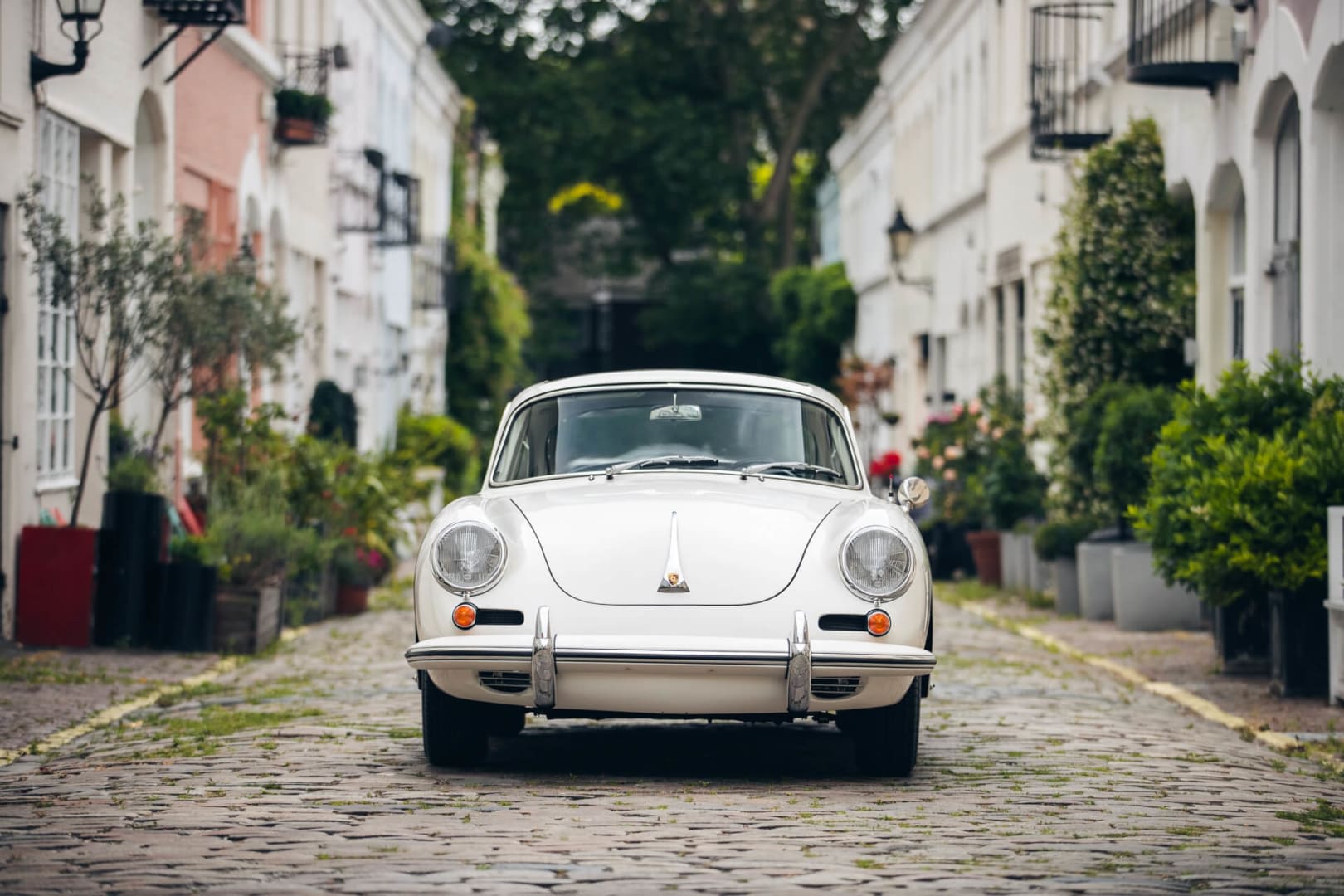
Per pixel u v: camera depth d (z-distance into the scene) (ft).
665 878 19.76
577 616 25.96
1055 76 81.97
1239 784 27.68
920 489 30.66
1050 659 48.14
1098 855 21.40
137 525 45.16
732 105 187.21
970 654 48.88
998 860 21.01
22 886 19.27
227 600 46.19
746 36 185.37
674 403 31.07
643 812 24.06
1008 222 93.25
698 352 200.75
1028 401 86.22
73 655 43.06
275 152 77.82
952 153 116.16
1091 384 64.54
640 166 186.80
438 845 21.50
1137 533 43.01
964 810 24.75
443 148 145.69
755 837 22.27
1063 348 65.41
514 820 23.39
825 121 195.72
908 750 27.73
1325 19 47.19
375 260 110.32
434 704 27.58
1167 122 63.67
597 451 30.35
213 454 56.65
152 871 20.04
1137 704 38.99
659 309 195.62
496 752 30.66
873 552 26.55
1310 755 31.71
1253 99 54.08
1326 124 48.65
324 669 43.60
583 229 211.41
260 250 75.97
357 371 104.68
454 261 139.44
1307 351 49.42
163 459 50.98
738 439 30.53
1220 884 19.75
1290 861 21.16
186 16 57.77
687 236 195.93
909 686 27.43
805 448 30.53
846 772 28.86
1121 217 64.23
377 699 37.29
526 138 182.50
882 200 151.94
